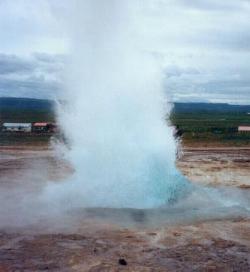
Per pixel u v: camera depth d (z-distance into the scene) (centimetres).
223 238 1391
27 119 8256
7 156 3381
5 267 1148
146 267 1151
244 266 1167
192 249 1290
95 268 1143
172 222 1559
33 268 1143
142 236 1401
